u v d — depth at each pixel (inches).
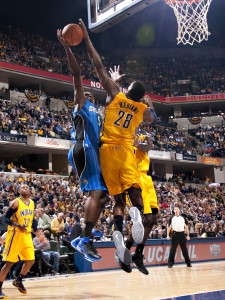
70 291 201.2
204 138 1179.3
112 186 127.8
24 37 1141.7
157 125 1126.4
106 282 247.3
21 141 754.2
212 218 729.6
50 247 359.3
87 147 129.1
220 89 1320.1
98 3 363.6
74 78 130.4
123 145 129.1
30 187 597.6
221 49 1498.5
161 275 288.2
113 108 129.6
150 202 174.2
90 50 127.8
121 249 114.3
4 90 895.7
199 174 1183.6
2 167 729.6
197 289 185.6
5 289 235.9
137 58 1434.5
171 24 1473.9
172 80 1365.7
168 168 1090.7
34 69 965.8
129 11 331.9
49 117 888.3
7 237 203.9
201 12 465.4
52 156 945.5
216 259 504.7
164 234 486.3
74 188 662.5
